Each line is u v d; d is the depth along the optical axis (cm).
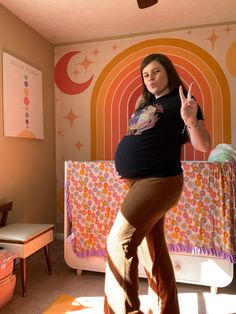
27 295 178
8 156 224
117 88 281
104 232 196
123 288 110
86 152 290
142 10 231
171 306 123
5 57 217
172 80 121
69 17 240
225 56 256
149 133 113
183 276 185
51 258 240
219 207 176
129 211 109
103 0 215
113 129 283
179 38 266
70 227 210
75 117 293
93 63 287
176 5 224
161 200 110
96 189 197
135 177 115
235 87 254
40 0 213
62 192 296
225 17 245
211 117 260
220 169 176
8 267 164
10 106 223
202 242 179
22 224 209
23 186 243
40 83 266
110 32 271
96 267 202
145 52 274
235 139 254
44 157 278
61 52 295
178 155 118
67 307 164
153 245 125
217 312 159
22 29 244
